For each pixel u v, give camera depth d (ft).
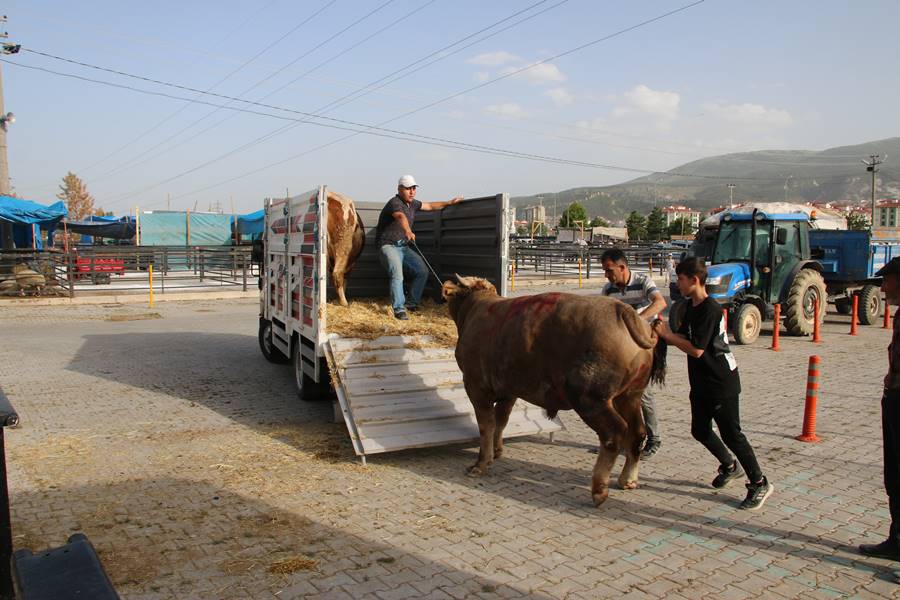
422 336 24.95
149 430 24.54
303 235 26.53
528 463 21.43
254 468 20.53
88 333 49.44
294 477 19.79
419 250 32.42
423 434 21.58
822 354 42.01
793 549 15.33
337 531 16.12
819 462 21.38
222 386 32.09
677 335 17.58
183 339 46.83
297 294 27.91
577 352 16.80
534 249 113.19
